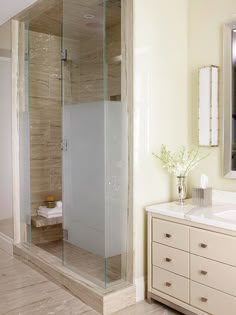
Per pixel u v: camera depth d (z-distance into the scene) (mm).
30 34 3812
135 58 2477
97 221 2561
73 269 2803
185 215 2215
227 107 2547
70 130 2832
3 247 3789
